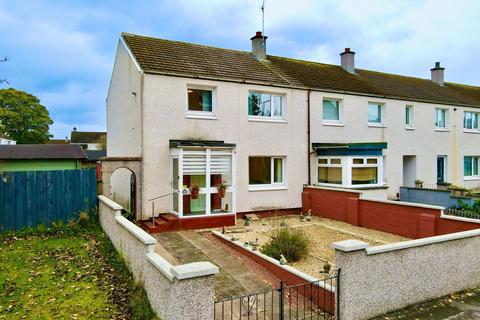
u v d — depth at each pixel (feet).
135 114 40.27
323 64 64.59
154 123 37.70
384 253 18.21
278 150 46.55
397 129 59.67
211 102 42.55
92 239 31.89
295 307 19.12
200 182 38.19
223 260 25.95
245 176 43.80
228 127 42.57
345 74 62.85
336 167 46.80
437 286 20.29
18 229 34.01
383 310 18.15
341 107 53.78
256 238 29.60
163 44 46.44
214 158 38.04
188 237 32.71
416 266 19.43
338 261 17.42
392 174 58.95
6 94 135.33
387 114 58.39
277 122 46.55
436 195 52.19
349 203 39.86
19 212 34.19
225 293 20.33
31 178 34.81
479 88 90.94
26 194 34.55
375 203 36.78
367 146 46.14
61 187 36.22
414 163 62.90
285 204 46.88
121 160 36.60
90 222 36.70
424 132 63.52
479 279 22.31
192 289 13.53
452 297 20.53
